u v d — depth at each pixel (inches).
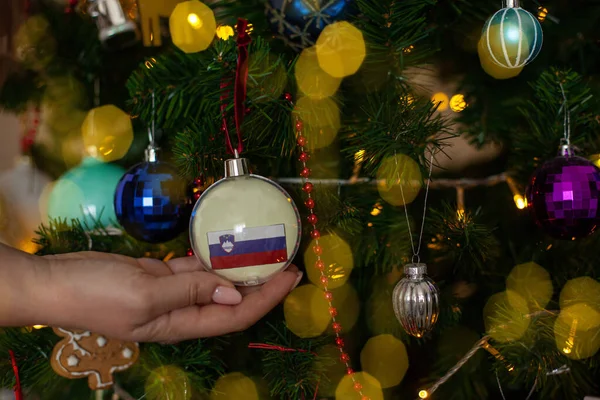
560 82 25.7
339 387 29.2
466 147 32.7
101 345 27.9
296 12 24.3
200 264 26.1
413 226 28.5
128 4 26.0
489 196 31.3
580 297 26.8
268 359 27.7
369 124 26.1
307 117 25.9
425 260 29.3
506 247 30.7
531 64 28.6
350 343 32.0
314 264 28.2
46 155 34.3
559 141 26.8
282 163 28.7
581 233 25.0
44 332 28.6
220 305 24.8
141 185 25.1
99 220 28.6
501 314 27.0
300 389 27.5
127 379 31.4
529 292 28.0
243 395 29.3
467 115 29.4
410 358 32.7
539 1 27.4
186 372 27.7
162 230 25.5
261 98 24.6
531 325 26.7
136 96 26.3
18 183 34.3
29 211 34.1
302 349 27.4
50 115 33.0
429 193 31.6
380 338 30.6
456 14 27.8
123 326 23.8
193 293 24.1
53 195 30.4
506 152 30.9
